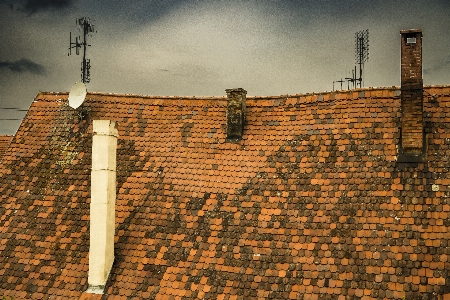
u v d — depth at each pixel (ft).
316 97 51.29
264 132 51.16
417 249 39.70
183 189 49.08
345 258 40.83
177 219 47.03
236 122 51.67
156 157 52.19
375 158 45.55
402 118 45.21
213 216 46.44
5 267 47.62
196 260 43.93
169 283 43.11
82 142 55.16
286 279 41.04
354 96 49.62
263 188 47.16
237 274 42.29
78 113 57.41
